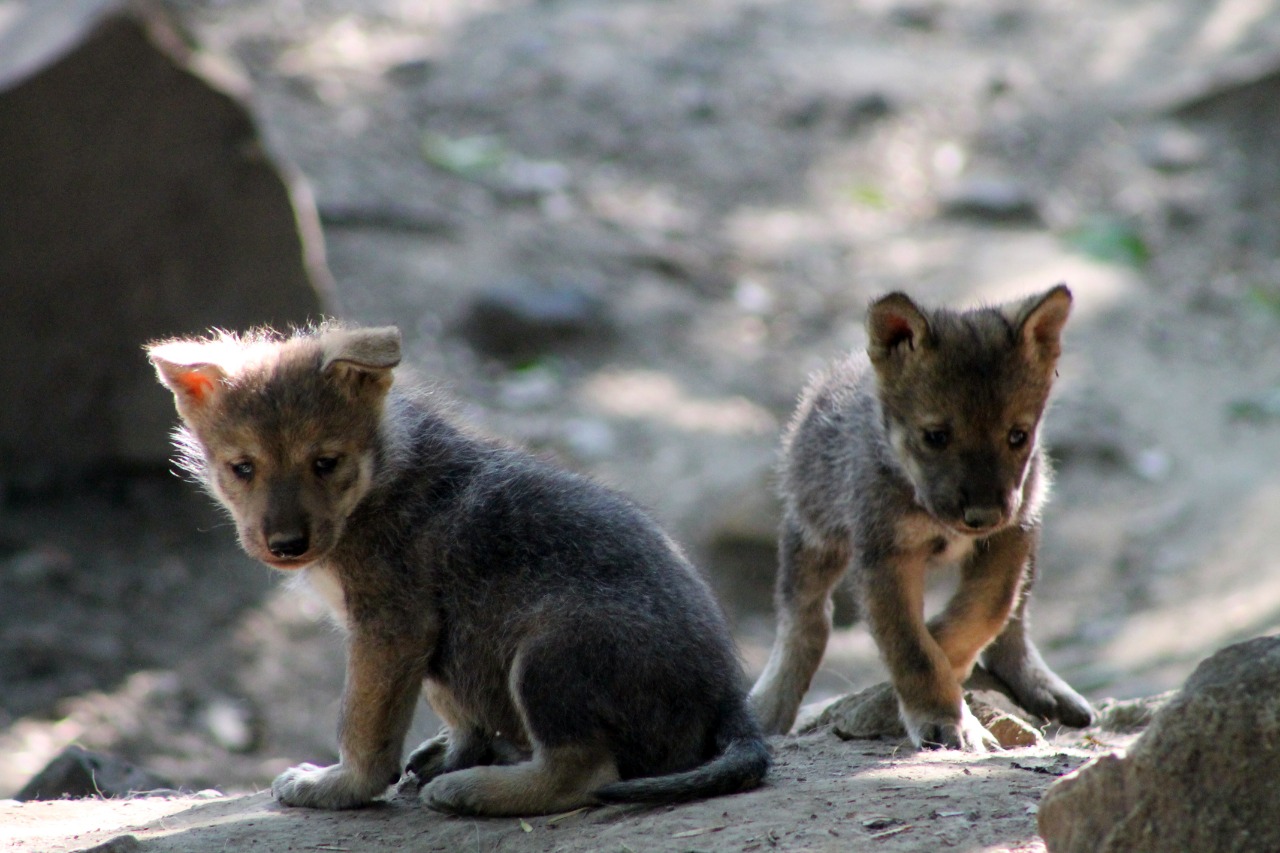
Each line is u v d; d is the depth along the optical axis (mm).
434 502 6465
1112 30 27188
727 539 15086
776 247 21594
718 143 23734
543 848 5520
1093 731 7469
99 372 15367
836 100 24656
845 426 7500
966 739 6719
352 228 20031
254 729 12750
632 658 5930
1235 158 23594
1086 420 17641
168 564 14672
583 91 24484
